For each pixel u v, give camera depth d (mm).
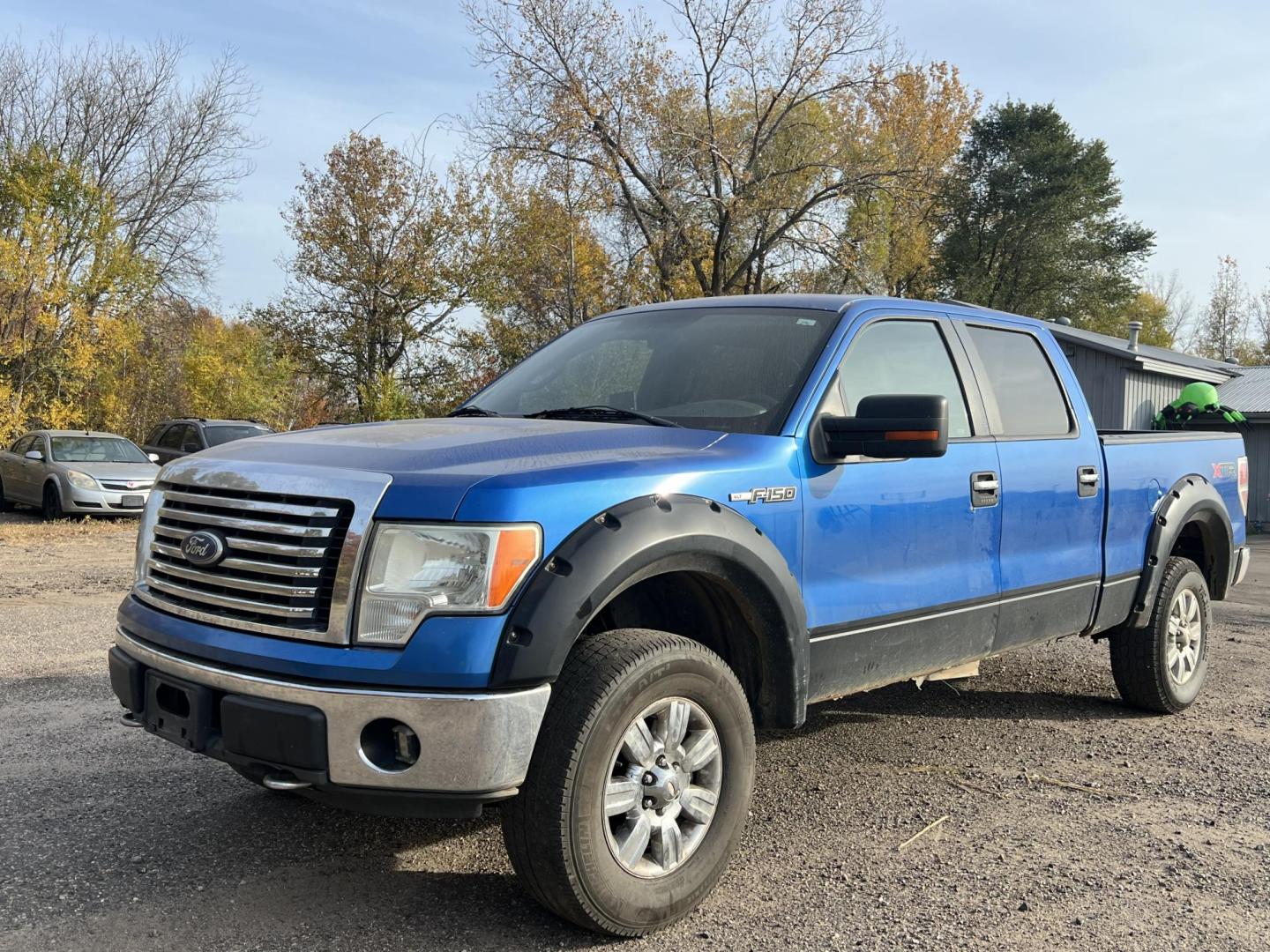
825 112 33219
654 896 3020
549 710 2857
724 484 3299
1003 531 4434
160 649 3104
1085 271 53281
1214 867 3611
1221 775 4656
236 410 36312
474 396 4594
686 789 3162
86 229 24078
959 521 4188
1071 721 5590
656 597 3598
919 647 4059
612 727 2887
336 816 3973
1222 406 24859
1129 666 5594
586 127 30250
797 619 3438
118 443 17953
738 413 3727
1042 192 51156
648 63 30453
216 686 2893
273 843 3695
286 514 2904
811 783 4484
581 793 2830
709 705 3189
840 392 3844
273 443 3387
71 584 9969
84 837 3719
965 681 6484
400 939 2980
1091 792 4406
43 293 23094
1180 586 5652
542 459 3076
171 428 20828
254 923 3062
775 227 34062
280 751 2744
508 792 2768
